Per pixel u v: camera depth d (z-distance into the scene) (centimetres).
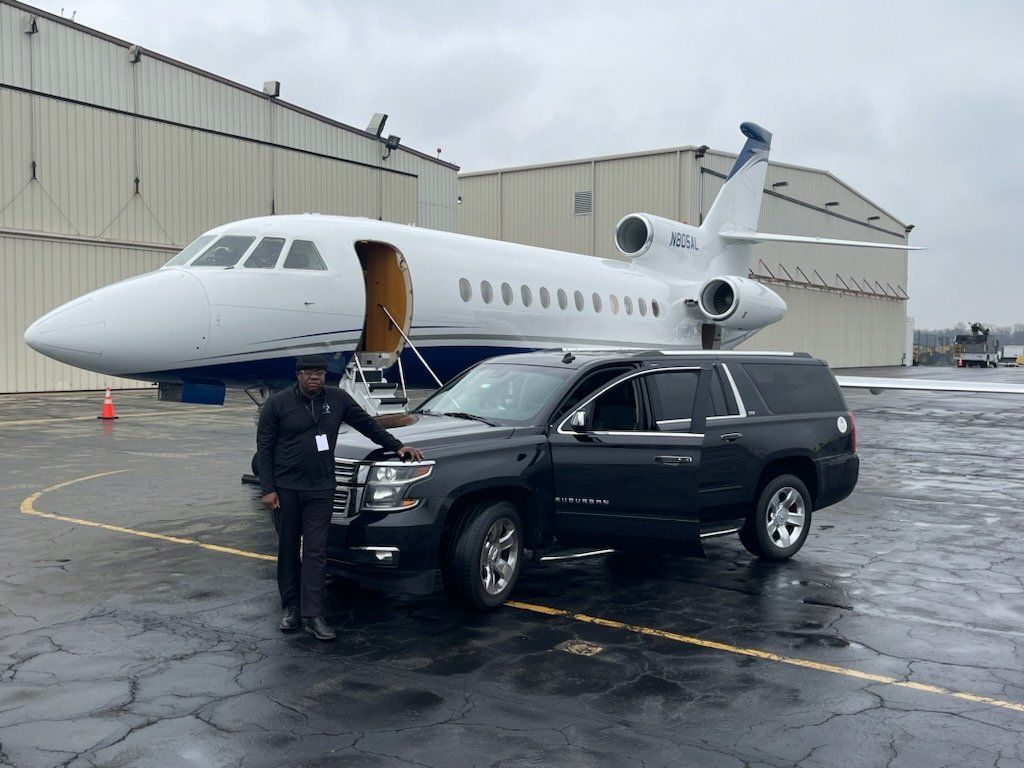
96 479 1153
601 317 1727
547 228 4203
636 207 3941
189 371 1121
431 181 3831
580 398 698
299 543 573
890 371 5294
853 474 842
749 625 597
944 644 562
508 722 438
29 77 2539
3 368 2434
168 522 896
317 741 414
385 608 630
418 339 1359
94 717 437
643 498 678
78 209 2553
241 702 458
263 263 1183
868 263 5641
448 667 513
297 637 563
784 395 790
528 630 583
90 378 2652
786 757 405
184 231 2791
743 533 768
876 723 443
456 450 614
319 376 556
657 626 595
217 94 2997
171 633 566
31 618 593
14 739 412
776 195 4625
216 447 1478
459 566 609
